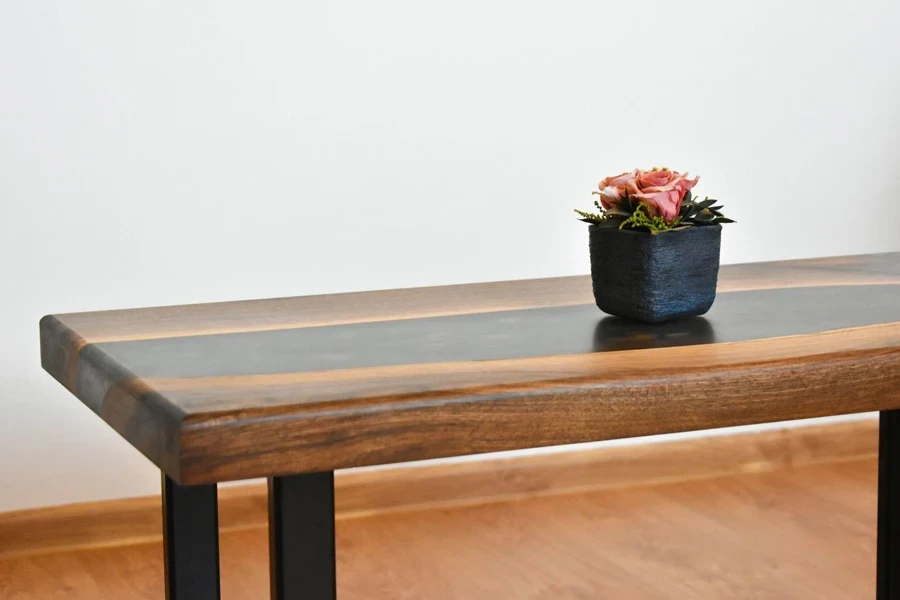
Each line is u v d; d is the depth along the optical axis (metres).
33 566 2.39
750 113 2.89
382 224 2.66
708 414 1.22
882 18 2.96
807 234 2.99
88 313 1.59
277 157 2.56
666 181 1.50
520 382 1.16
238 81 2.51
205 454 1.03
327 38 2.55
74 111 2.41
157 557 2.45
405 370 1.22
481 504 2.73
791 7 2.88
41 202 2.41
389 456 1.10
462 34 2.65
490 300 1.69
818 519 2.59
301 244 2.61
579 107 2.76
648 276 1.46
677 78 2.82
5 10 2.34
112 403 1.20
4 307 2.42
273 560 1.18
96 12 2.39
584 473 2.82
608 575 2.29
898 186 3.04
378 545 2.47
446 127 2.67
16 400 2.45
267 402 1.07
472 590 2.23
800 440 2.98
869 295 1.67
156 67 2.45
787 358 1.25
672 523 2.58
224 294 2.57
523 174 2.74
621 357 1.28
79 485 2.51
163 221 2.50
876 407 1.29
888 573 1.66
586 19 2.73
